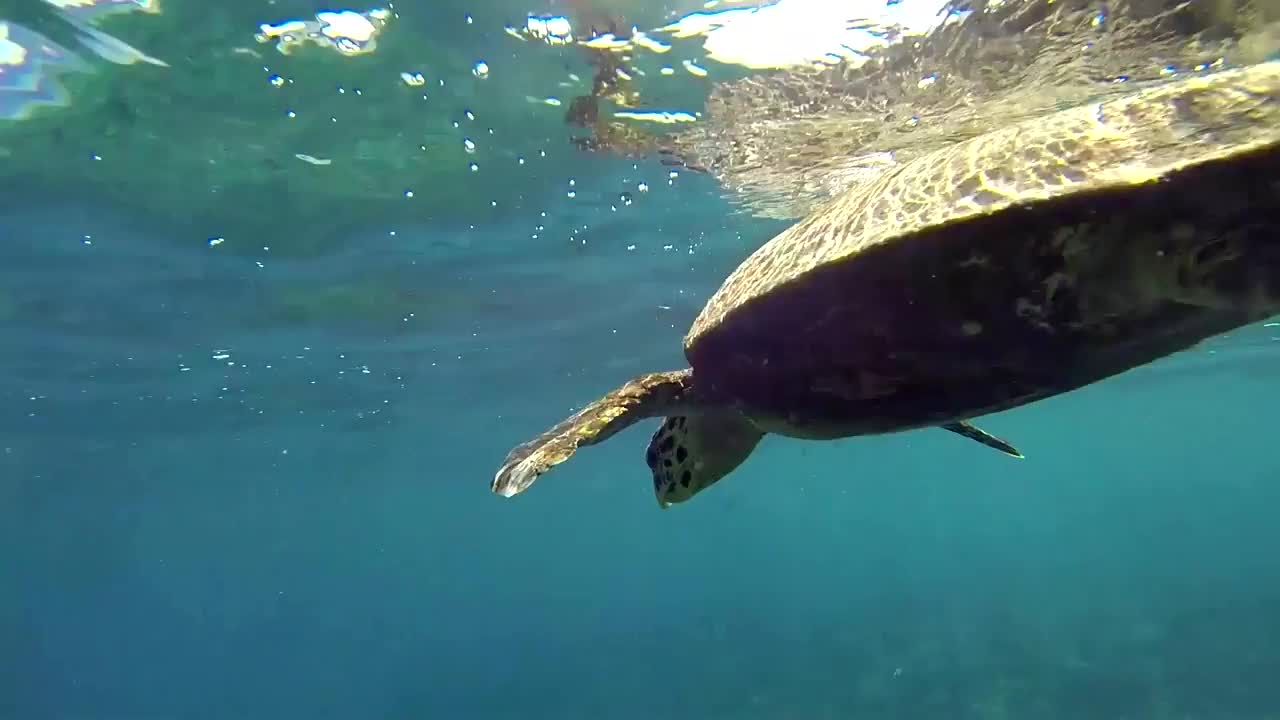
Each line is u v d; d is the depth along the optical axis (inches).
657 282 694.5
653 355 992.9
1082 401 1444.4
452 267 614.5
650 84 362.6
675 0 302.4
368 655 2669.8
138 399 975.6
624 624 2231.8
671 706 1438.2
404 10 305.3
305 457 1535.4
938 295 126.1
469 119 390.6
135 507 2068.2
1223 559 2888.8
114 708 2411.4
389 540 3784.5
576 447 167.5
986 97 385.1
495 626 2878.9
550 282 674.2
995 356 130.2
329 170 438.0
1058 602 1676.9
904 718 1194.0
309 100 366.3
